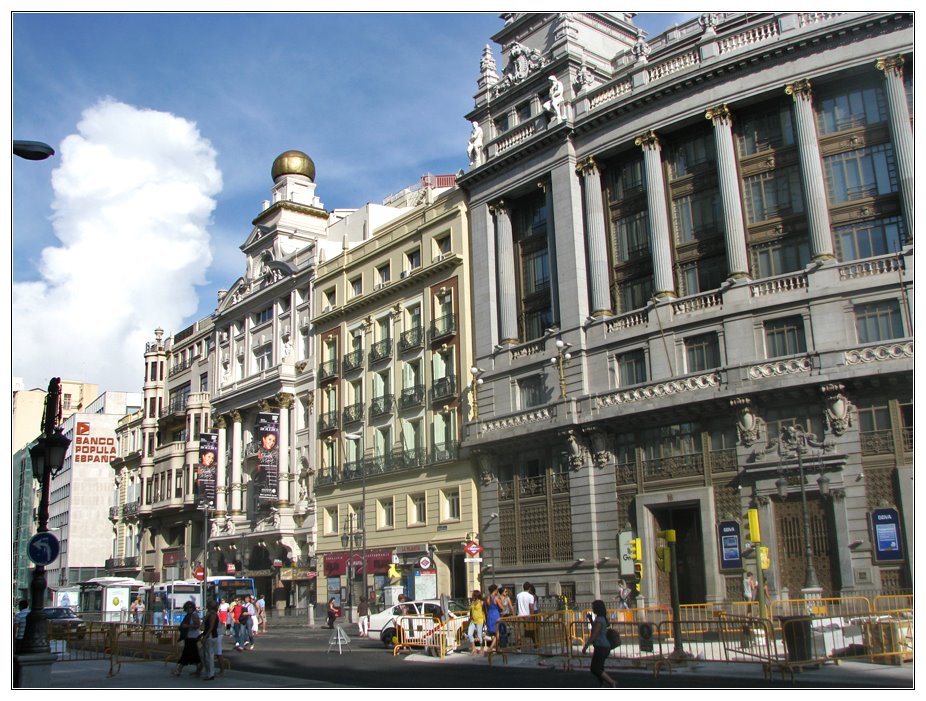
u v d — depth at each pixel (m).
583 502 37.34
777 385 31.61
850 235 33.00
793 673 16.84
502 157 43.50
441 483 45.56
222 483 65.12
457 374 45.81
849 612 26.20
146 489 79.44
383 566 48.16
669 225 37.69
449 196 48.16
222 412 66.06
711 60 35.94
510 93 45.06
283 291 62.19
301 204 65.38
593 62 43.84
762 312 33.31
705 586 33.31
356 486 52.00
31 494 125.31
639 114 38.34
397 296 51.09
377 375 52.06
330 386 55.84
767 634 17.78
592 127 40.00
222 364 69.94
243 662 25.97
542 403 40.38
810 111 33.84
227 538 61.94
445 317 47.12
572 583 37.34
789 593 30.94
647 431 35.94
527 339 42.88
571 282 39.44
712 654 20.28
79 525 109.00
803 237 34.00
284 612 56.41
